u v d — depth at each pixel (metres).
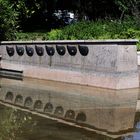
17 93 11.09
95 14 23.77
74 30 15.27
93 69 11.76
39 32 19.77
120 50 11.15
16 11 18.80
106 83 11.37
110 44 11.26
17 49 14.62
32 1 20.34
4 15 16.42
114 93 10.81
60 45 12.80
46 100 10.17
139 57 12.04
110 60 11.25
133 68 11.44
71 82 12.48
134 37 14.44
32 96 10.68
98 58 11.59
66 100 10.12
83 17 23.59
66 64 12.65
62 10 23.83
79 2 23.34
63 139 6.99
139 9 20.95
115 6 23.16
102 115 8.65
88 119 8.34
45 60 13.44
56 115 8.68
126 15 20.47
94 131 7.47
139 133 7.36
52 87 11.95
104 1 23.34
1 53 15.43
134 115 8.66
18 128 7.66
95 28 15.22
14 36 16.62
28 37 16.83
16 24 18.19
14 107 9.48
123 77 11.20
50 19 22.91
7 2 17.44
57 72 12.97
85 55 11.98
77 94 10.82
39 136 7.16
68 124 7.95
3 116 8.60
